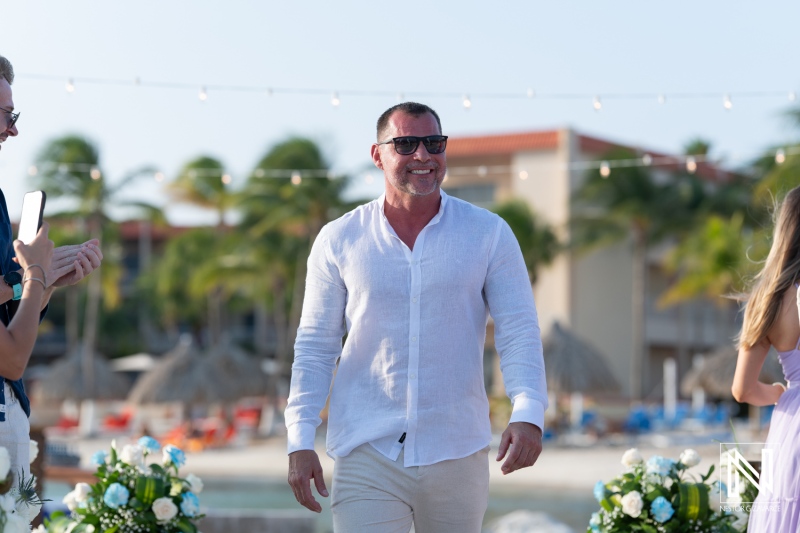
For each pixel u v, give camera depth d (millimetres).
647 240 55000
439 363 4820
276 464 33562
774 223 5176
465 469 4848
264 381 45750
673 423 45469
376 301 4852
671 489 6480
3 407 4410
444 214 4938
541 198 56875
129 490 6637
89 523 6523
